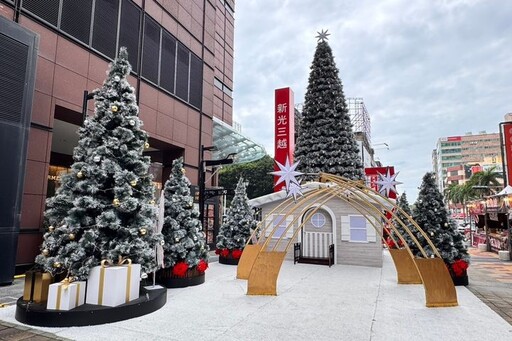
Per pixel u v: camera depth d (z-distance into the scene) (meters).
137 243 5.35
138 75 12.03
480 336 4.36
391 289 7.16
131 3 11.81
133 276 5.20
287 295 6.52
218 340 4.07
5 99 7.07
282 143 14.66
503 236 15.45
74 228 4.97
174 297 6.28
